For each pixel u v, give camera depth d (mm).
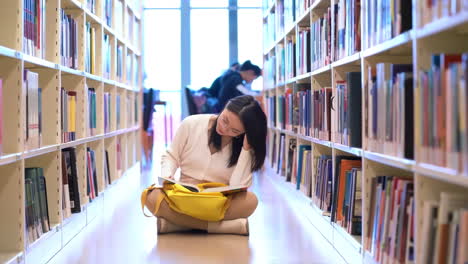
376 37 2162
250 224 3381
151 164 7238
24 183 2285
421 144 1638
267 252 2678
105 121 4227
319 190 3311
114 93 4574
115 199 4422
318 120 3361
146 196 3061
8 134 2236
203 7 9391
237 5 9391
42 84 2848
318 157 3469
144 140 7461
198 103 7500
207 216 2932
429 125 1573
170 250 2717
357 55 2420
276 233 3115
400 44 1837
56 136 2852
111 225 3363
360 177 2547
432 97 1550
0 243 2246
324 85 3572
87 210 3381
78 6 3264
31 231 2418
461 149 1351
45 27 2840
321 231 3098
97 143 3939
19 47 2256
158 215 3051
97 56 4012
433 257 1610
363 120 2314
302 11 4051
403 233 1854
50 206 2809
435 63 1602
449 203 1538
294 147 4516
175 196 2904
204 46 9453
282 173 4910
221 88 7203
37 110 2486
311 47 3650
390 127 1957
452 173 1389
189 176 3248
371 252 2225
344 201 2730
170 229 3113
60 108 2871
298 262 2502
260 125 3020
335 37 2986
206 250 2713
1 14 2256
